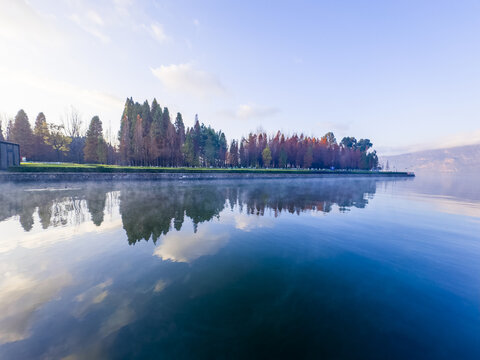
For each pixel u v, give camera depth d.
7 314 3.79
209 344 3.28
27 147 41.19
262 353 3.14
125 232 8.40
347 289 4.96
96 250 6.69
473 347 3.36
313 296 4.64
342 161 73.31
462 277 5.63
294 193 22.31
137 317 3.81
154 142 42.09
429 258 6.80
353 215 12.68
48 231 8.29
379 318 4.00
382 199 20.05
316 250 7.26
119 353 3.10
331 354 3.17
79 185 23.44
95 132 44.38
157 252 6.69
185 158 47.31
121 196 16.72
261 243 7.77
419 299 4.63
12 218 9.90
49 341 3.26
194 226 9.52
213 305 4.20
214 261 6.21
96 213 11.09
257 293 4.68
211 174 37.25
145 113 46.81
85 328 3.52
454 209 15.46
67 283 4.84
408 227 10.36
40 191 18.39
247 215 11.95
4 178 21.41
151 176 31.16
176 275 5.34
